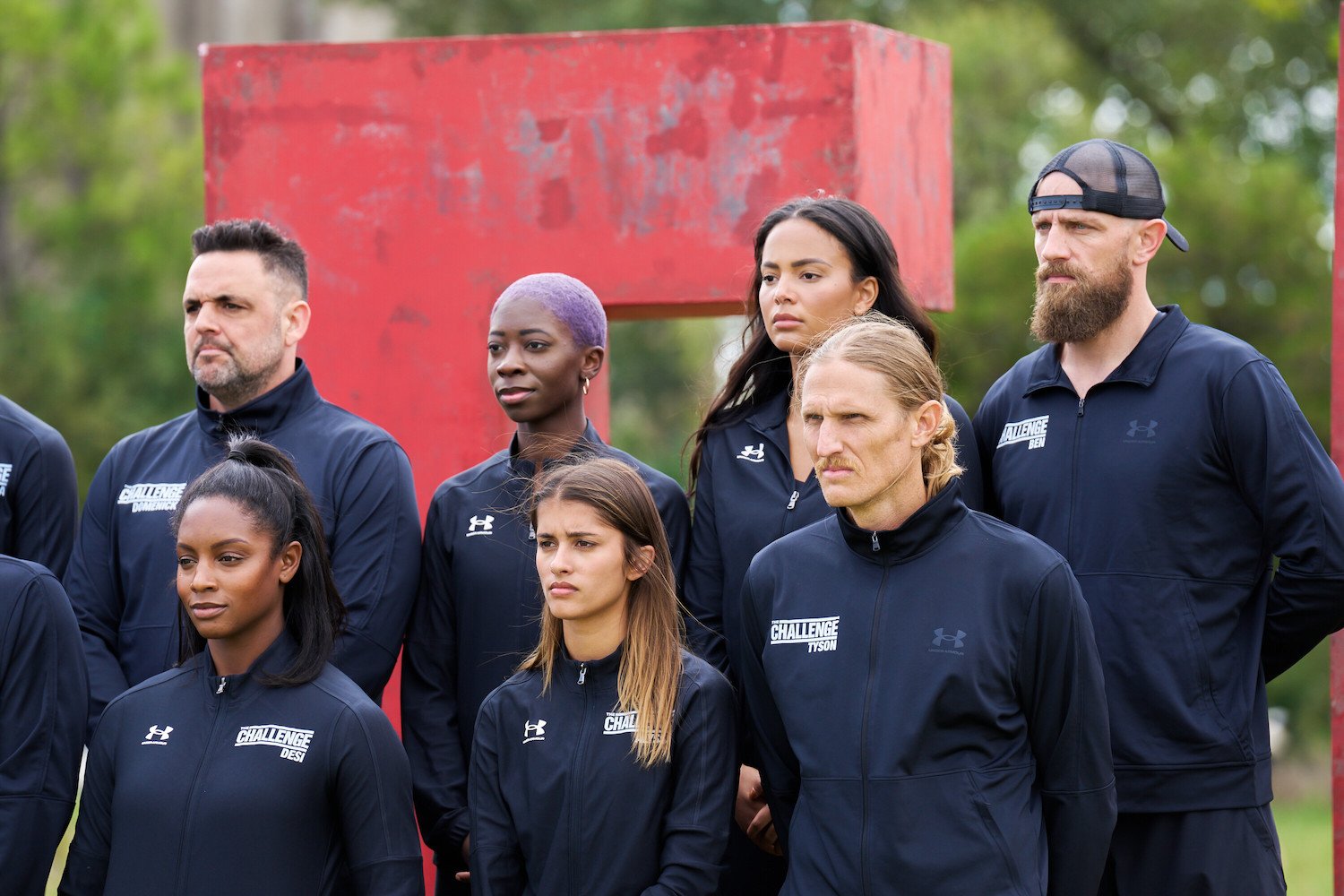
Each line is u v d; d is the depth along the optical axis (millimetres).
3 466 8711
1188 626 7598
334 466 8266
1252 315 33281
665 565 7508
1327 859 22891
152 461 8633
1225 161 35594
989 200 36688
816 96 10578
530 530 8148
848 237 8109
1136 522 7688
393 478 8258
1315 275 33469
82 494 44406
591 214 10867
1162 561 7656
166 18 66188
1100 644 7699
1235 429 7598
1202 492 7676
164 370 46219
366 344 11039
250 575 7207
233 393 8484
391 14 45250
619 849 7129
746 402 8523
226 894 6941
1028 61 38719
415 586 8211
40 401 45531
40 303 46656
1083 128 37750
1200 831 7535
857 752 6773
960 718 6734
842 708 6871
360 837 7145
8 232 49531
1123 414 7848
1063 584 6863
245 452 7562
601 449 8297
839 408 6797
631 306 11031
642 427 44625
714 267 10727
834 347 6941
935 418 6969
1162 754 7566
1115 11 43688
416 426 10992
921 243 11930
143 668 8172
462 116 10969
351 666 7855
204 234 8547
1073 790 6859
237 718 7242
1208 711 7570
